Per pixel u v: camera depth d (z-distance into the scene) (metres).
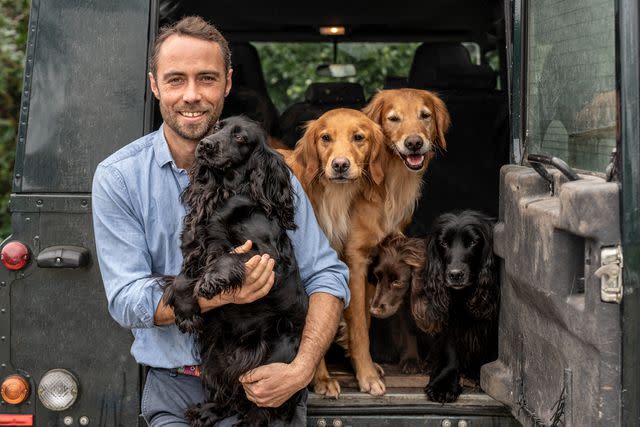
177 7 3.99
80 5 2.81
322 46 7.73
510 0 3.11
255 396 2.56
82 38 2.82
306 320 2.71
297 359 2.62
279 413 2.65
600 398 2.06
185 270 2.50
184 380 2.72
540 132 2.82
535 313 2.61
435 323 3.19
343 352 3.56
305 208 2.83
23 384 2.82
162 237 2.70
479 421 2.99
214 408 2.65
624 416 2.03
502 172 2.95
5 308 2.82
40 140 2.81
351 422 2.97
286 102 7.70
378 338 3.63
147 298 2.52
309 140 3.25
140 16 2.83
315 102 4.93
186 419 2.69
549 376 2.48
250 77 5.13
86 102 2.82
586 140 2.39
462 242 3.10
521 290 2.68
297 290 2.66
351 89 4.93
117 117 2.81
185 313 2.45
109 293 2.61
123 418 2.84
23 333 2.82
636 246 2.00
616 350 2.04
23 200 2.80
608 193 2.02
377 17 5.13
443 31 5.52
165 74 2.67
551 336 2.45
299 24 5.30
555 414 2.37
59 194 2.81
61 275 2.81
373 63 6.87
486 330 3.21
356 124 3.20
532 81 2.92
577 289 2.27
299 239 2.79
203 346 2.64
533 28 2.90
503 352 3.00
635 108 2.01
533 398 2.64
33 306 2.82
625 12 2.02
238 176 2.55
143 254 2.67
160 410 2.72
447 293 3.14
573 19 2.50
